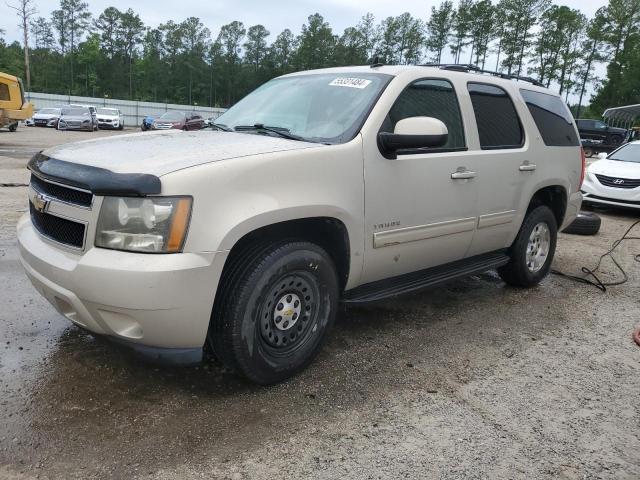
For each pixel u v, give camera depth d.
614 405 3.17
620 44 74.12
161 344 2.73
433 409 3.01
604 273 6.08
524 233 4.96
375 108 3.49
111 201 2.57
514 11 81.62
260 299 2.90
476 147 4.22
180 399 2.95
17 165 12.97
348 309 4.48
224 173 2.69
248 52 98.12
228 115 4.23
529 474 2.51
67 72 96.94
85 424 2.68
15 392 2.93
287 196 2.91
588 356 3.84
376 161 3.39
